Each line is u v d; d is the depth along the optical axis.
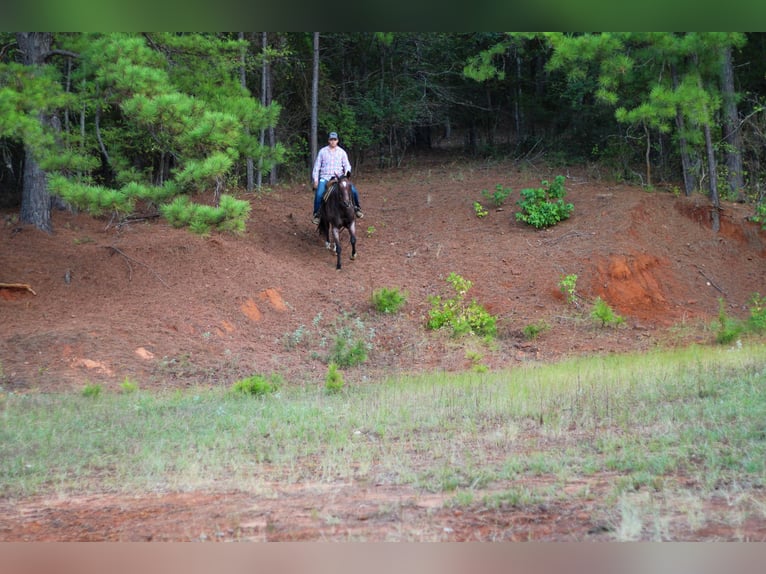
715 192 23.94
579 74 23.42
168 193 16.45
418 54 31.61
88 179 17.45
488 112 34.31
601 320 19.00
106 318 16.70
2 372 14.41
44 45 18.28
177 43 19.33
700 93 21.94
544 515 6.51
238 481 7.81
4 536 6.56
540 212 22.91
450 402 11.69
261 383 13.55
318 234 23.19
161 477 8.18
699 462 7.77
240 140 19.22
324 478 7.87
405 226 23.92
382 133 31.81
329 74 31.20
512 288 20.33
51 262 18.42
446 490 7.29
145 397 12.95
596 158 29.78
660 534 5.96
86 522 6.86
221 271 19.23
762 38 27.38
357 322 18.36
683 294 21.14
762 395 10.45
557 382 12.59
